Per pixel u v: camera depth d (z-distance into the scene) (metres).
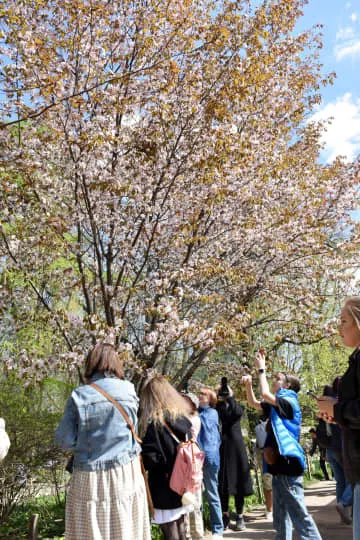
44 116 6.99
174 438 4.09
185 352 10.15
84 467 3.36
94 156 7.21
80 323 7.68
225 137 7.62
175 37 8.20
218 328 7.35
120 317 7.79
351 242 10.18
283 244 9.14
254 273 9.51
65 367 7.06
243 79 8.05
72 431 3.44
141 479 3.51
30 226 7.46
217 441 6.73
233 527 7.62
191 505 4.12
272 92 10.18
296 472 4.94
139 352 8.11
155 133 7.81
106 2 7.72
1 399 7.87
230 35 8.41
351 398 2.55
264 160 9.22
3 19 6.64
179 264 9.13
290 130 11.96
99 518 3.25
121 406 3.52
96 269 8.20
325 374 14.44
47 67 6.98
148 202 7.71
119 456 3.41
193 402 6.39
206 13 8.93
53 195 7.45
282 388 5.49
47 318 7.48
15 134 7.77
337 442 6.19
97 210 7.71
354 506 2.50
